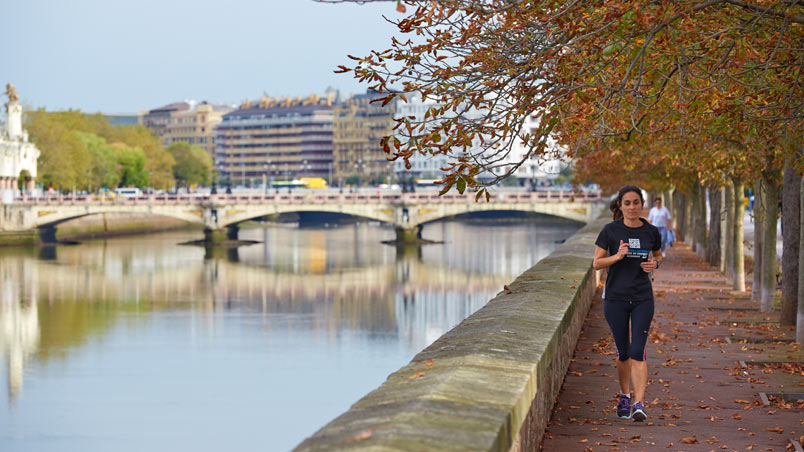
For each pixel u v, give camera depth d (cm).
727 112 1380
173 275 10325
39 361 5912
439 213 14038
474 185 1148
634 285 1191
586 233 3922
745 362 1741
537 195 13550
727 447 1088
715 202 4547
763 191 2866
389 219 14125
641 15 1034
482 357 834
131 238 16288
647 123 1552
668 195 8131
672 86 1419
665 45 1145
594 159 3125
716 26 1216
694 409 1321
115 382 5297
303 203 14412
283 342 6400
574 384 1459
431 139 1133
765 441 1123
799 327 1988
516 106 1141
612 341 1930
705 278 3956
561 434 1130
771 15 1134
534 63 1116
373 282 9594
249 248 13775
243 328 7000
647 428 1174
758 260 2938
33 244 14425
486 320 1115
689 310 2734
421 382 714
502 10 1085
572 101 1211
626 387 1230
